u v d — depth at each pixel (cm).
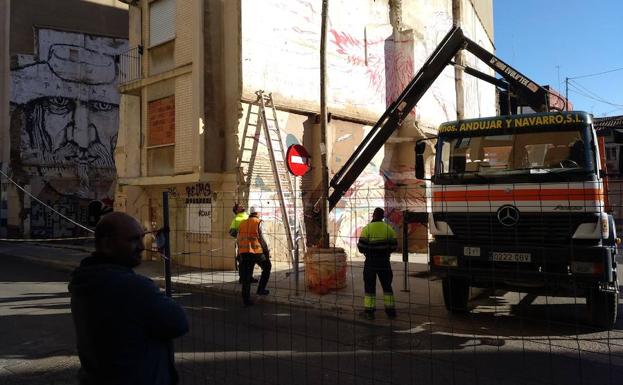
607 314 680
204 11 1353
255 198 1341
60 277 1306
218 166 1362
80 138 2606
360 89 1702
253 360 568
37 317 816
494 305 873
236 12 1345
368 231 789
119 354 213
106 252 231
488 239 709
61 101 2562
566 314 798
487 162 745
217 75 1372
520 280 665
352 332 700
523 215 686
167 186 1524
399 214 1819
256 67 1366
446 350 605
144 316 218
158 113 1496
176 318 227
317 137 1531
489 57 1033
